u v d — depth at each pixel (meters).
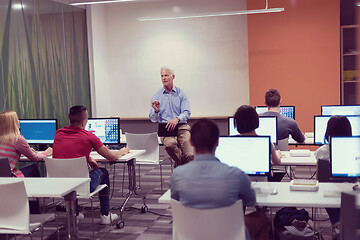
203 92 8.18
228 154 2.86
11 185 2.55
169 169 7.11
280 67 7.49
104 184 4.07
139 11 8.35
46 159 3.60
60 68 6.80
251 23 7.55
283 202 2.35
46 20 6.41
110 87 8.61
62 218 4.38
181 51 8.22
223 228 2.01
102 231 3.98
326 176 2.88
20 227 2.62
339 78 7.29
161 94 5.32
